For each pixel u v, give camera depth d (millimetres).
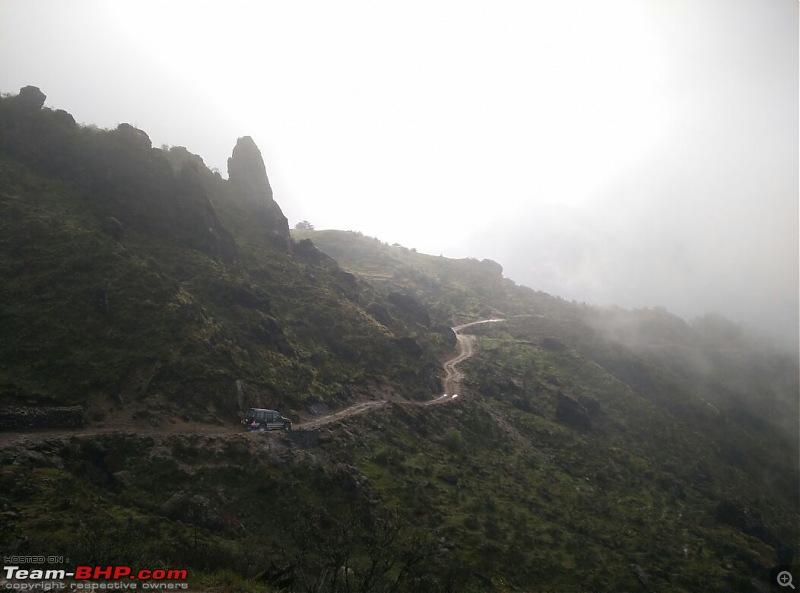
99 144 66438
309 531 27859
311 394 56719
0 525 22172
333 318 76875
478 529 41781
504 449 67750
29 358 38750
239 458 38750
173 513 30266
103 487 31125
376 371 72062
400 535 35000
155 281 52281
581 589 38844
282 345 61594
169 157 89062
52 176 61219
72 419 35500
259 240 86938
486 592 33250
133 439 35719
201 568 21188
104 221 58250
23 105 64688
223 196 91938
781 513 91562
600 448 81812
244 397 47719
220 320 56781
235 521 32281
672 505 69500
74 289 46062
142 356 43938
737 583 47375
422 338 100312
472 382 89125
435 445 58812
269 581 20406
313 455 43594
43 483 27734
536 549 42188
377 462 48250
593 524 51812
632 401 111438
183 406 42625
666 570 46344
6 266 45031
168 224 66125
